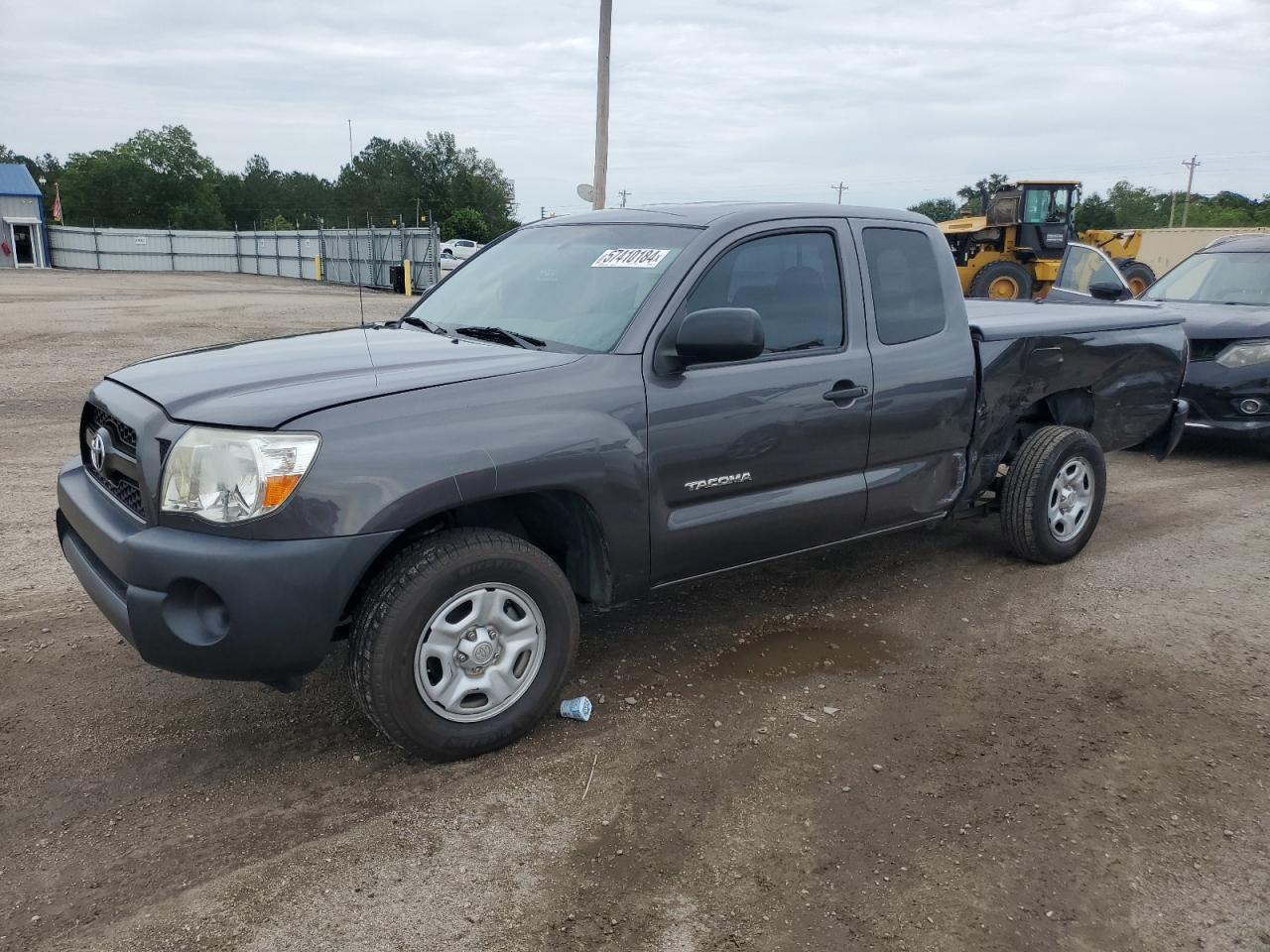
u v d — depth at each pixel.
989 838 2.94
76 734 3.45
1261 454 8.60
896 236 4.52
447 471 3.04
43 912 2.55
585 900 2.64
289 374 3.26
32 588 4.78
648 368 3.55
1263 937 2.56
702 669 4.07
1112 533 6.12
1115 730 3.62
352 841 2.88
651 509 3.57
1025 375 4.99
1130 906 2.66
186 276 46.19
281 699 3.73
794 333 4.04
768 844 2.89
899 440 4.41
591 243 4.19
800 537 4.16
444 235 97.62
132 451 3.14
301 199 118.69
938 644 4.38
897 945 2.49
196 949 2.43
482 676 3.28
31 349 14.16
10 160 122.06
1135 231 22.75
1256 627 4.62
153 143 100.19
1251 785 3.27
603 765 3.31
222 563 2.82
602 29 17.28
